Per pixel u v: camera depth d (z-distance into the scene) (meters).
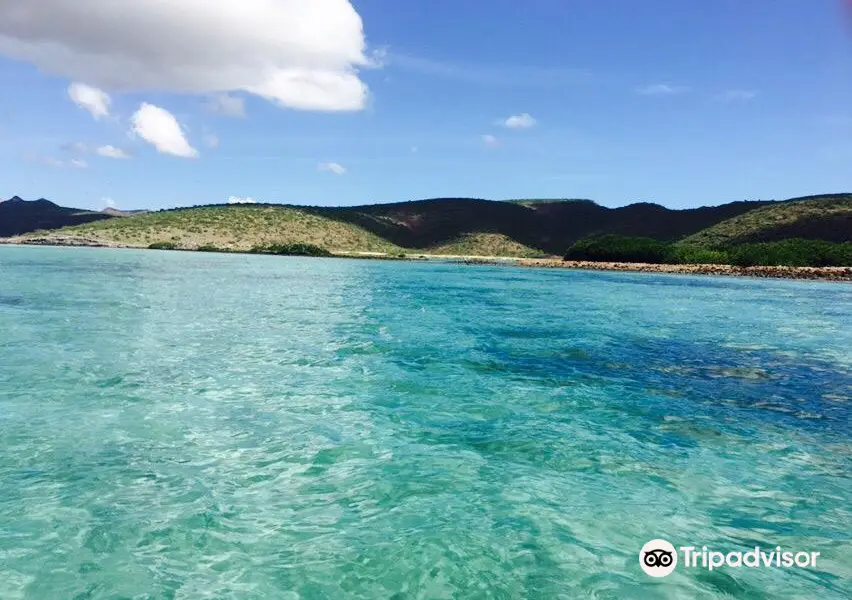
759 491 6.48
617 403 9.84
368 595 4.46
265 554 4.98
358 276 43.88
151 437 7.61
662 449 7.71
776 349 15.47
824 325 20.48
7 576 4.50
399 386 10.69
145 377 10.68
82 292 25.11
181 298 24.41
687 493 6.38
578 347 15.09
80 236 96.44
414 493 6.25
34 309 19.09
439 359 13.16
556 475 6.81
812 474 6.96
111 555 4.85
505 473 6.84
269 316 19.66
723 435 8.30
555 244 142.75
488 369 12.25
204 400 9.39
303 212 128.00
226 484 6.32
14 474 6.32
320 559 4.94
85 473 6.41
